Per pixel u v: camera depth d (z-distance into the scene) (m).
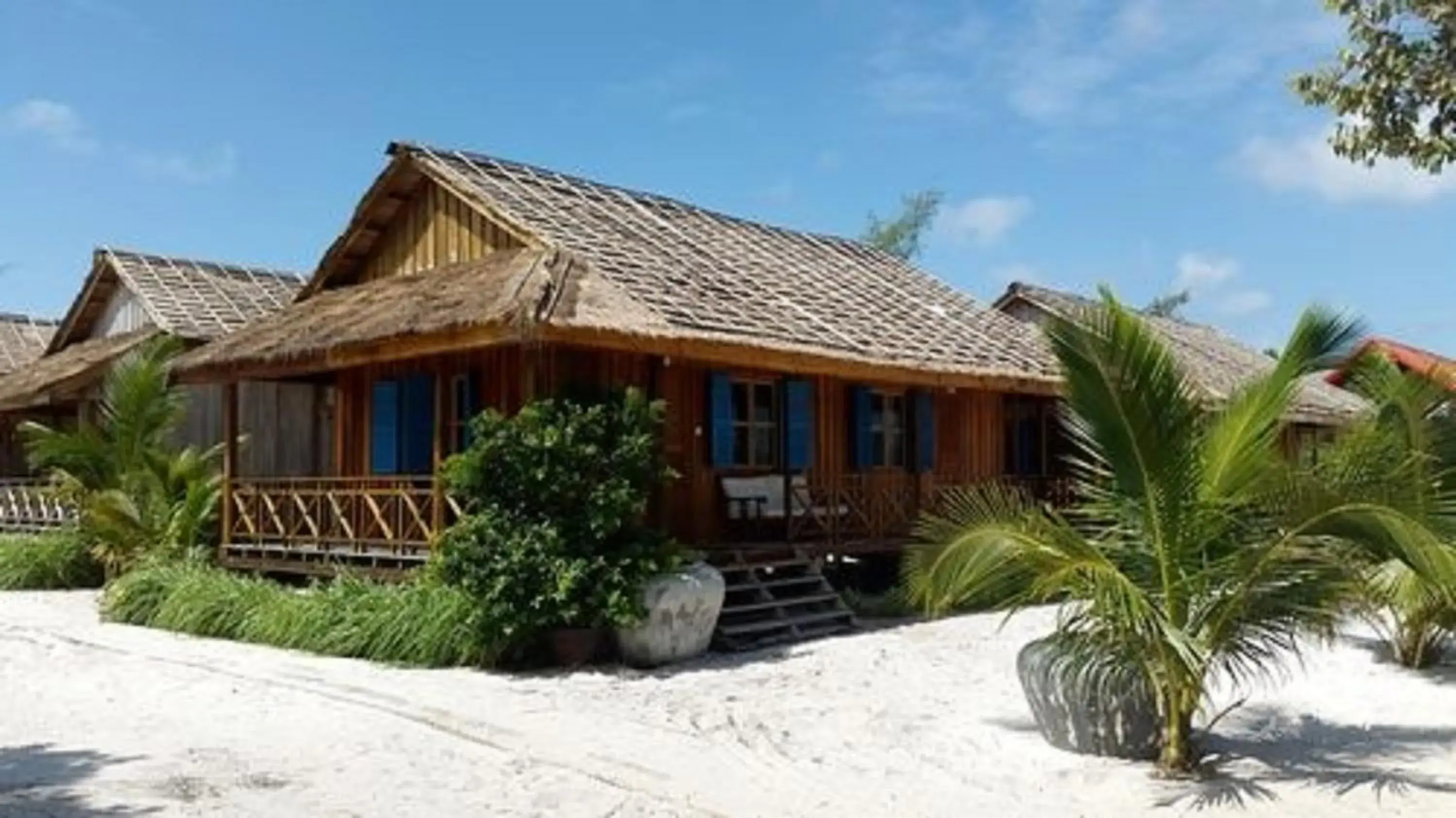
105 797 7.31
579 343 12.02
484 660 11.76
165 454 18.48
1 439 26.03
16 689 11.05
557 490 11.64
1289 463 7.59
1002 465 20.08
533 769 8.02
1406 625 11.32
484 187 15.91
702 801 7.23
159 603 15.09
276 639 13.25
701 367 15.14
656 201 19.22
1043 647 8.58
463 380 15.05
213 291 23.66
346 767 8.12
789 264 18.89
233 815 6.97
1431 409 9.59
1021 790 7.52
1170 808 7.08
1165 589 7.63
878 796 7.36
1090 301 9.52
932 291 21.55
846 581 17.58
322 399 19.89
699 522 14.94
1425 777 7.67
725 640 12.94
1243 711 9.67
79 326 25.23
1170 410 7.49
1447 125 8.76
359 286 17.31
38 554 19.39
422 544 13.70
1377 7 8.88
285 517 15.81
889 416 18.03
